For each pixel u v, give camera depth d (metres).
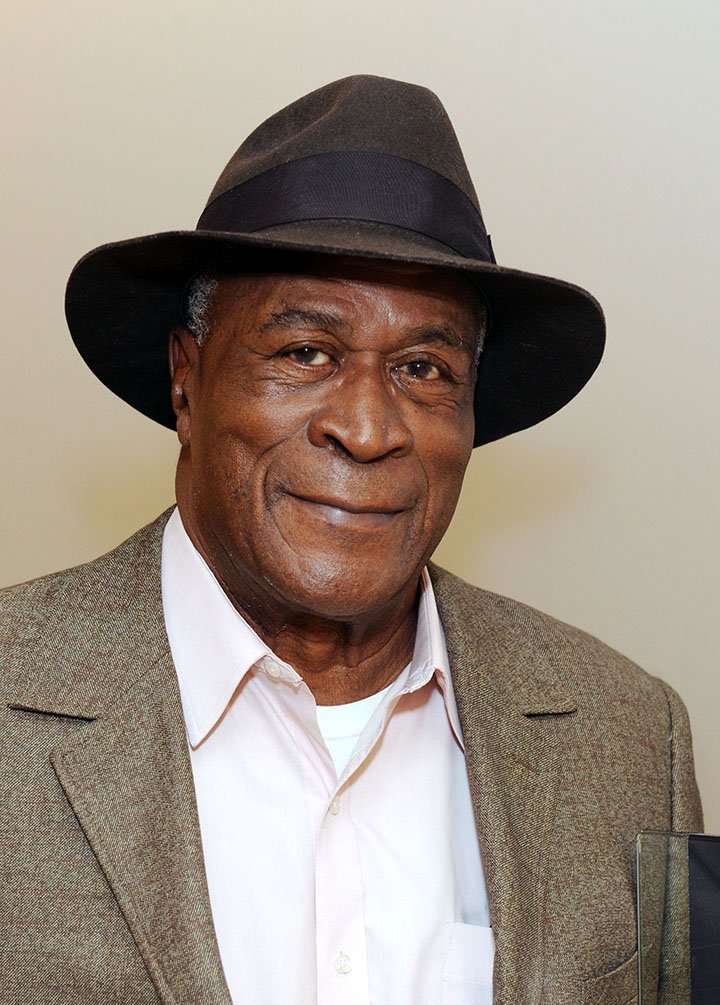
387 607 1.44
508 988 1.36
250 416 1.34
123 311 1.51
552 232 2.15
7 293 2.26
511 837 1.45
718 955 1.37
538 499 2.20
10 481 2.26
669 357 2.15
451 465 1.42
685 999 1.37
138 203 2.23
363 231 1.33
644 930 1.40
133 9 2.25
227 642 1.45
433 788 1.54
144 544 1.53
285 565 1.34
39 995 1.23
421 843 1.49
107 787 1.30
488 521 2.22
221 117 2.22
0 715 1.34
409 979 1.41
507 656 1.64
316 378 1.35
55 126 2.26
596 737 1.60
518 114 2.16
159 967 1.23
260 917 1.38
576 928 1.45
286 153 1.37
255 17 2.22
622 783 1.58
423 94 1.43
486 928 1.47
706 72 2.13
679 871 1.40
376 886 1.45
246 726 1.47
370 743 1.44
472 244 1.40
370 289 1.32
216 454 1.39
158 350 1.60
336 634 1.47
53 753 1.32
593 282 2.15
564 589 2.19
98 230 2.24
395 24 2.19
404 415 1.37
